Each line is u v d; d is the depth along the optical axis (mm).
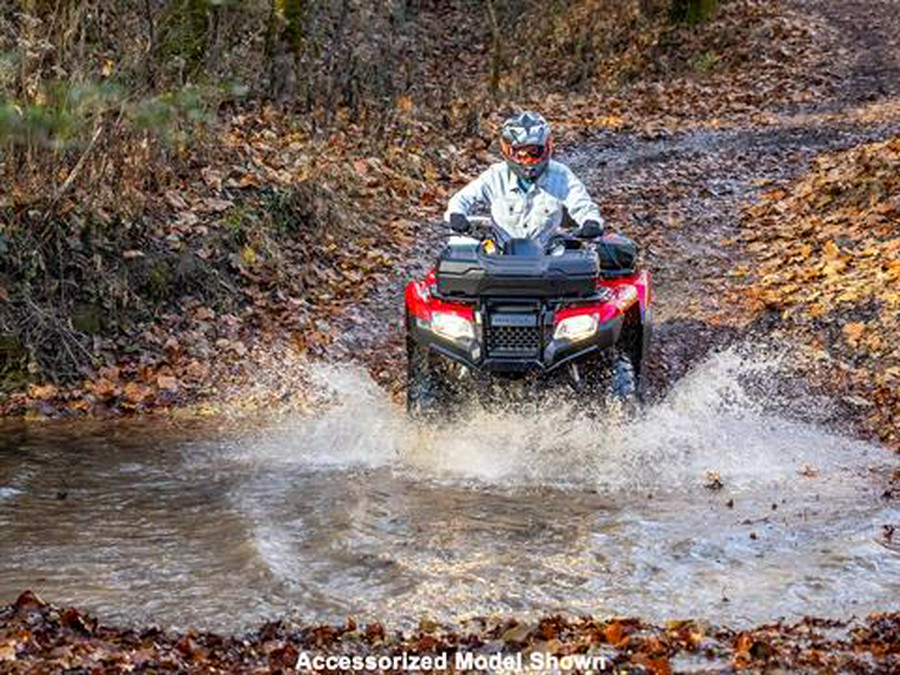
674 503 7777
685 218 14617
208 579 6480
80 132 9203
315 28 21375
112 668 5039
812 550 6898
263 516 7445
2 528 7293
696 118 21547
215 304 11477
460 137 18203
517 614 6008
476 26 28516
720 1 27922
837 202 14039
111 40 13109
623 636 5562
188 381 10422
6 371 10180
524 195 9477
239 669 5203
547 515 7527
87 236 11156
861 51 25625
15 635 5348
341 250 13125
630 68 25938
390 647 5516
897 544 7004
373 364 10961
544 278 8633
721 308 11773
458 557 6781
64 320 10617
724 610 6082
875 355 10328
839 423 9477
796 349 10664
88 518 7484
